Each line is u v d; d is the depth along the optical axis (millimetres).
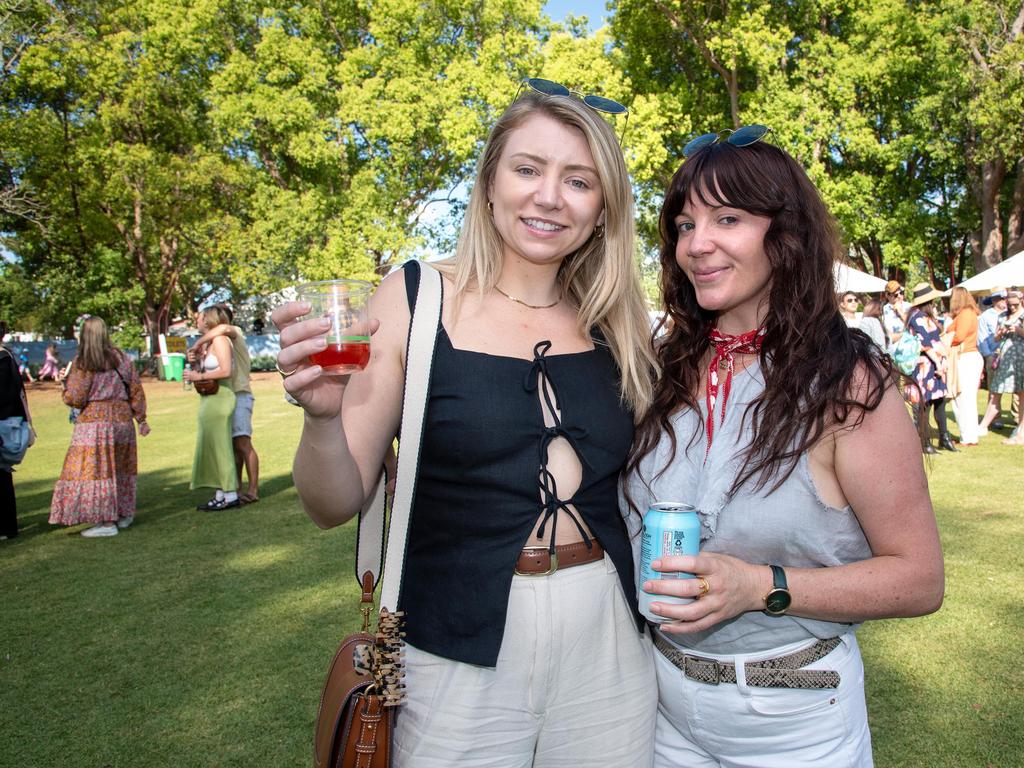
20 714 3150
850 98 19906
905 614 1479
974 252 23109
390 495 1686
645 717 1675
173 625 4062
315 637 3850
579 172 1672
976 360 8586
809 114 19703
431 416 1568
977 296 16422
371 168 23703
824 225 1573
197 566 5129
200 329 6773
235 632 3943
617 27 22203
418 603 1578
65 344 34094
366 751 1472
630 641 1661
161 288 32031
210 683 3379
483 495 1544
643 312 1816
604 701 1610
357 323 1326
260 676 3438
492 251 1740
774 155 1580
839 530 1518
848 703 1561
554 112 1669
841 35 22156
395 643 1498
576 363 1693
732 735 1595
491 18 22797
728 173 1553
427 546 1586
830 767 1547
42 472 9688
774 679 1546
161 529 6207
